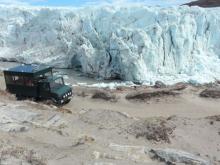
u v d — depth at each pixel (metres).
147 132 15.86
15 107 18.38
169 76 39.91
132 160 12.29
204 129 17.25
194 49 42.78
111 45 41.19
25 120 16.17
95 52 42.56
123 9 48.25
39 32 54.88
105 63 41.66
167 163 12.48
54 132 14.52
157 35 40.88
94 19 49.38
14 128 14.14
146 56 39.84
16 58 52.69
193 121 18.23
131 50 39.97
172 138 15.79
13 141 12.41
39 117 17.06
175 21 42.47
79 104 26.38
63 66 47.53
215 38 44.34
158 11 44.56
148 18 44.69
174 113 24.94
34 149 11.75
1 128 14.08
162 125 16.75
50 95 24.22
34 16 60.22
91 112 18.91
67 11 54.78
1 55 54.47
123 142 14.71
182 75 40.09
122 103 27.22
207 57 42.47
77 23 52.56
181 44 41.22
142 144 14.82
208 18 44.47
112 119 17.77
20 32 57.94
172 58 41.44
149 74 39.78
